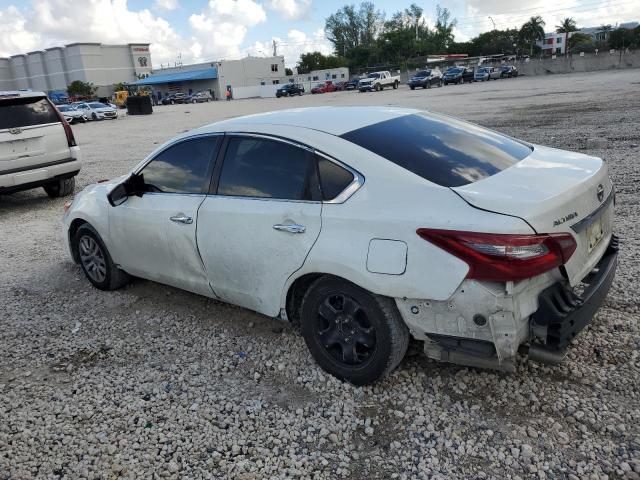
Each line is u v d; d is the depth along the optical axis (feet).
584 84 107.86
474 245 8.82
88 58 365.81
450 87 157.38
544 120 50.60
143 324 14.97
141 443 10.07
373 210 9.96
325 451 9.54
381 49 373.40
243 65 309.63
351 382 11.20
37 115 30.14
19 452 10.04
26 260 21.45
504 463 8.85
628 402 9.91
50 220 28.32
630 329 12.19
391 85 187.83
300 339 13.30
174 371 12.47
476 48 410.31
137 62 391.45
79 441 10.24
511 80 175.32
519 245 8.61
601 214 10.44
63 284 18.43
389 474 8.89
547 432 9.41
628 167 27.27
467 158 10.94
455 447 9.30
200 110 145.48
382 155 10.62
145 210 14.48
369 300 10.26
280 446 9.75
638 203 21.50
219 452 9.68
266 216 11.53
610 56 197.88
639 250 16.76
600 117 48.65
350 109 13.42
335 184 10.69
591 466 8.59
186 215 13.33
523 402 10.21
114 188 15.06
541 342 9.53
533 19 368.68
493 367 9.65
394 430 9.87
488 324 9.07
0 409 11.44
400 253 9.54
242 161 12.47
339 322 11.00
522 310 8.98
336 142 11.06
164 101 256.52
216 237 12.63
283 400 11.05
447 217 9.20
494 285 8.90
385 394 10.85
